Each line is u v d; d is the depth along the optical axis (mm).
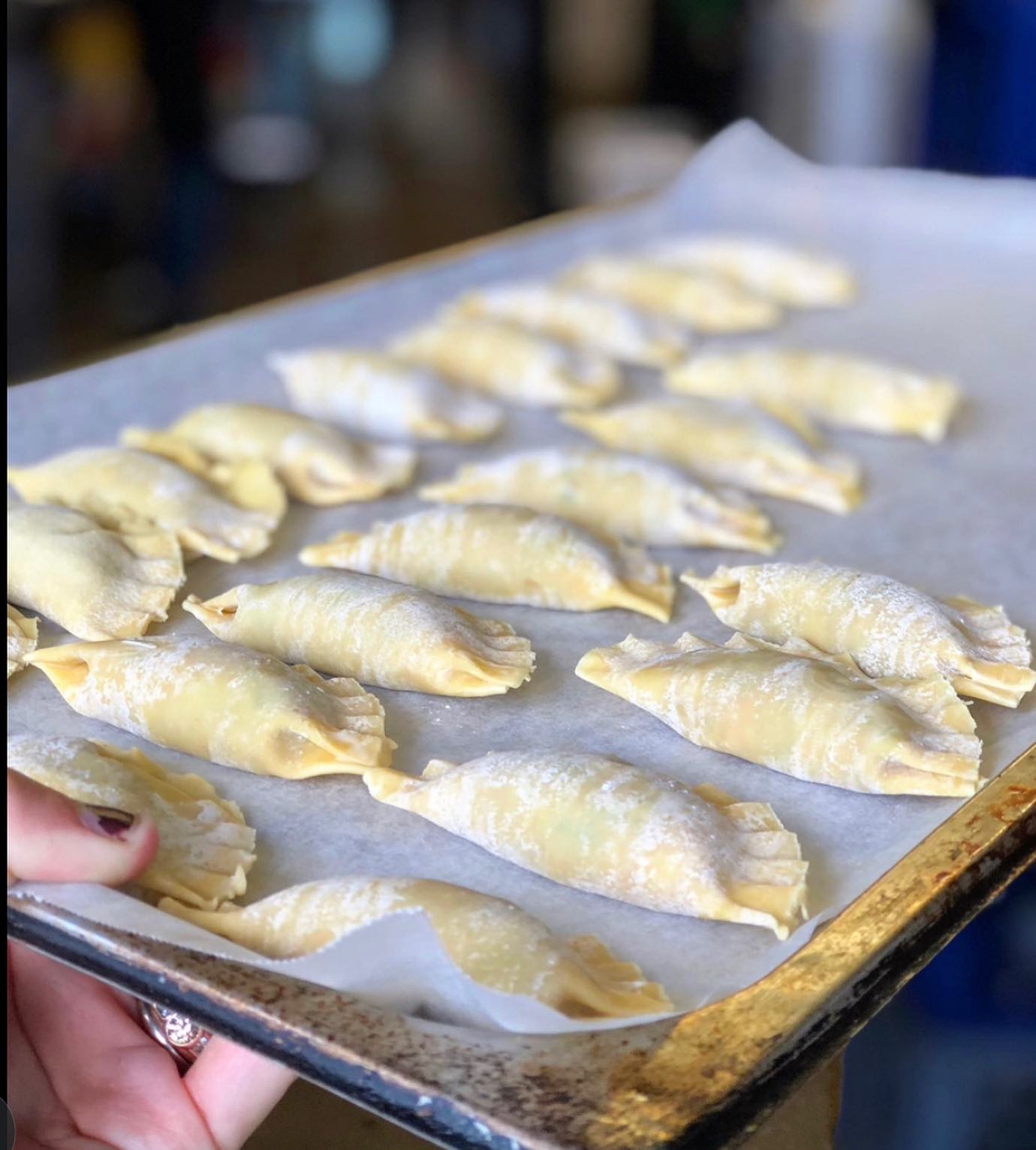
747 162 771
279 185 1290
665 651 334
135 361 532
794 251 665
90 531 371
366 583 347
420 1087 205
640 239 723
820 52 1173
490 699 326
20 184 1046
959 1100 561
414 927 214
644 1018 218
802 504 441
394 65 1379
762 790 293
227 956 231
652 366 571
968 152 989
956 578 392
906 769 284
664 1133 197
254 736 292
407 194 1348
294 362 514
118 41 1077
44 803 235
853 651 336
